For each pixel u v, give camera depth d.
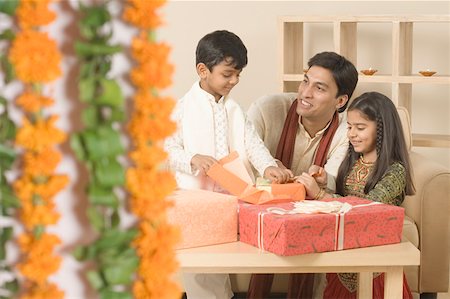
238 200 2.50
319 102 3.07
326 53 3.12
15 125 1.21
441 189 3.46
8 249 1.24
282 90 4.35
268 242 2.20
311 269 2.22
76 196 1.26
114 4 1.25
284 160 3.23
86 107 1.24
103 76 1.24
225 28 4.82
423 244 3.47
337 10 4.78
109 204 1.23
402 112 3.81
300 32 4.53
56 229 1.25
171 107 1.29
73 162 1.25
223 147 3.01
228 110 3.04
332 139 3.17
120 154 1.26
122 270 1.26
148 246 1.27
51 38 1.22
